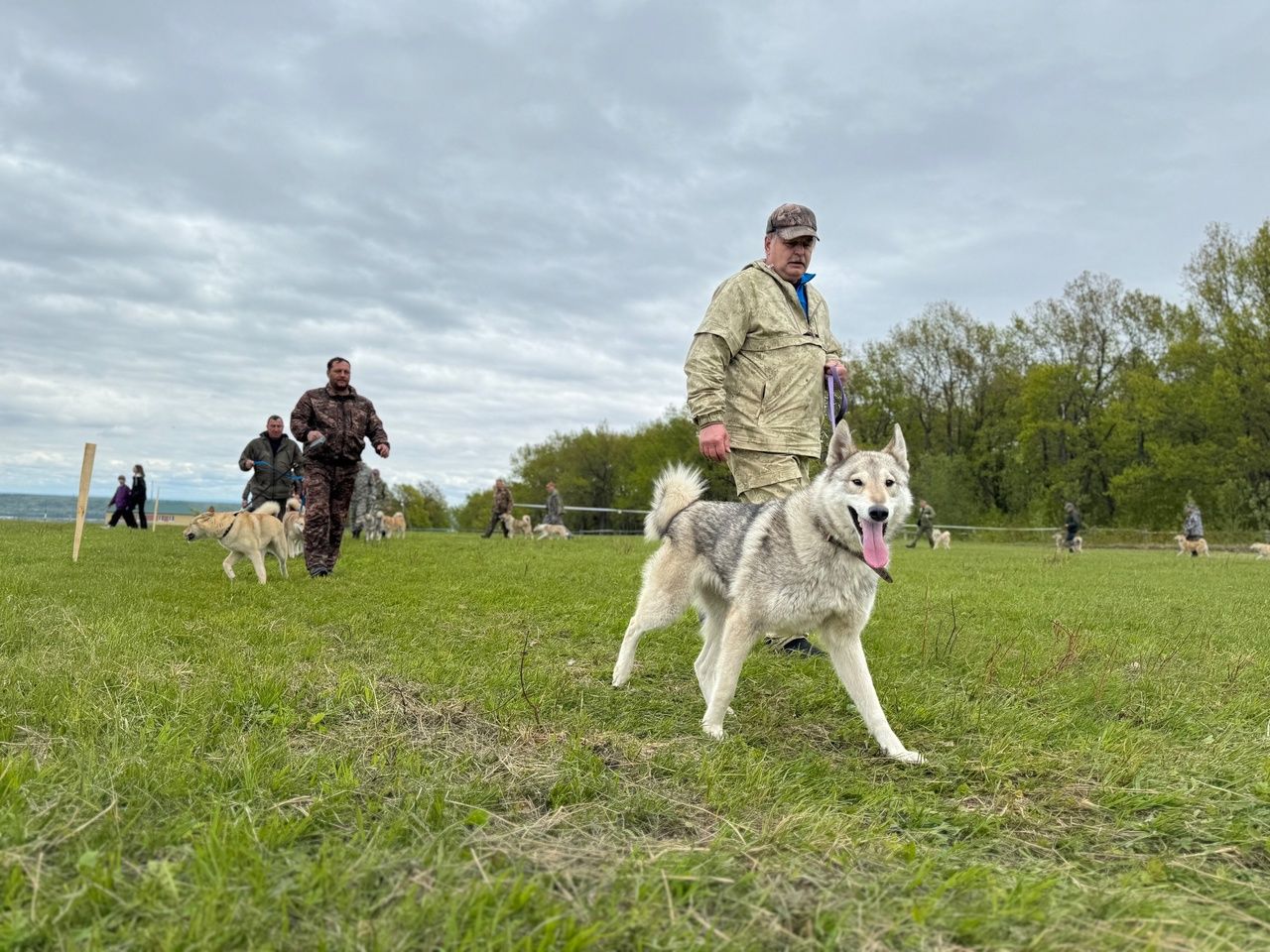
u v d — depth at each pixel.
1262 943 2.05
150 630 5.23
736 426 5.72
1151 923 2.07
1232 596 10.82
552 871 2.14
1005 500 54.81
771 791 2.96
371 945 1.76
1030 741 3.76
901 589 10.52
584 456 68.69
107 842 2.17
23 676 3.84
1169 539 39.78
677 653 5.74
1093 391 50.22
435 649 5.39
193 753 2.93
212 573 9.76
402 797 2.59
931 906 2.06
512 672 4.62
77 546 9.88
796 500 4.06
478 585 9.14
